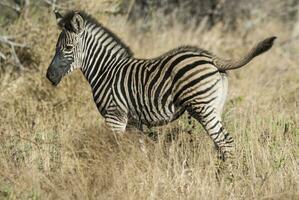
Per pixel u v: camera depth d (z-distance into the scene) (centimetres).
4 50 2381
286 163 1609
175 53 1652
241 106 2088
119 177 1484
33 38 2362
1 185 1463
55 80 1806
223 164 1606
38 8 2433
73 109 2112
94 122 1989
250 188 1503
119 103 1738
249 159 1634
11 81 2252
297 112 2088
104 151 1634
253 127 1827
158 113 1672
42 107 2112
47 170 1595
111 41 1791
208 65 1602
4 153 1708
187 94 1605
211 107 1606
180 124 1830
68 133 1827
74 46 1794
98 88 1783
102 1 2403
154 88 1655
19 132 1847
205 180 1500
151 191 1445
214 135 1619
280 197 1442
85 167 1588
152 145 1714
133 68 1717
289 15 3694
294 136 1800
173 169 1573
